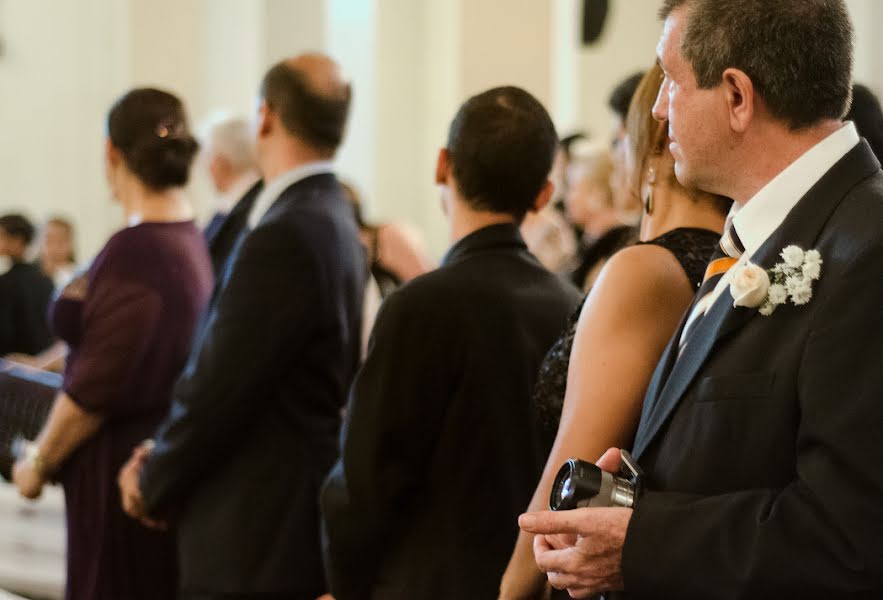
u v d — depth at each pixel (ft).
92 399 14.42
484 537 10.48
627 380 8.27
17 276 30.81
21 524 17.29
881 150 9.96
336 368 13.38
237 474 13.10
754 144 6.95
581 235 21.33
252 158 18.16
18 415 16.47
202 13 40.83
